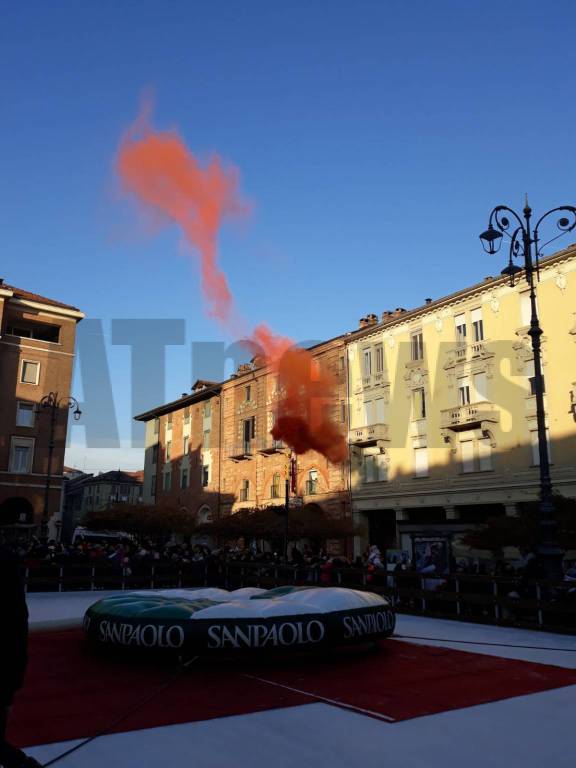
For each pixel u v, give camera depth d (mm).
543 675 8617
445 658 10000
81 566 21719
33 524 41875
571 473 28531
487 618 14422
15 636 4430
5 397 42781
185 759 5230
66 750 5402
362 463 38500
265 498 44281
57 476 43656
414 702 7113
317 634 9344
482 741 5758
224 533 36438
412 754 5406
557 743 5730
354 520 37969
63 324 46156
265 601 10031
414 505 34938
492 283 32688
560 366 29609
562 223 15633
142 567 22312
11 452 42500
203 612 9367
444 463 33906
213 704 7016
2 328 43031
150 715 6535
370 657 10102
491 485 31453
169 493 56188
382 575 17625
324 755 5363
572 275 29688
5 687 4359
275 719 6414
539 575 14555
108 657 9930
